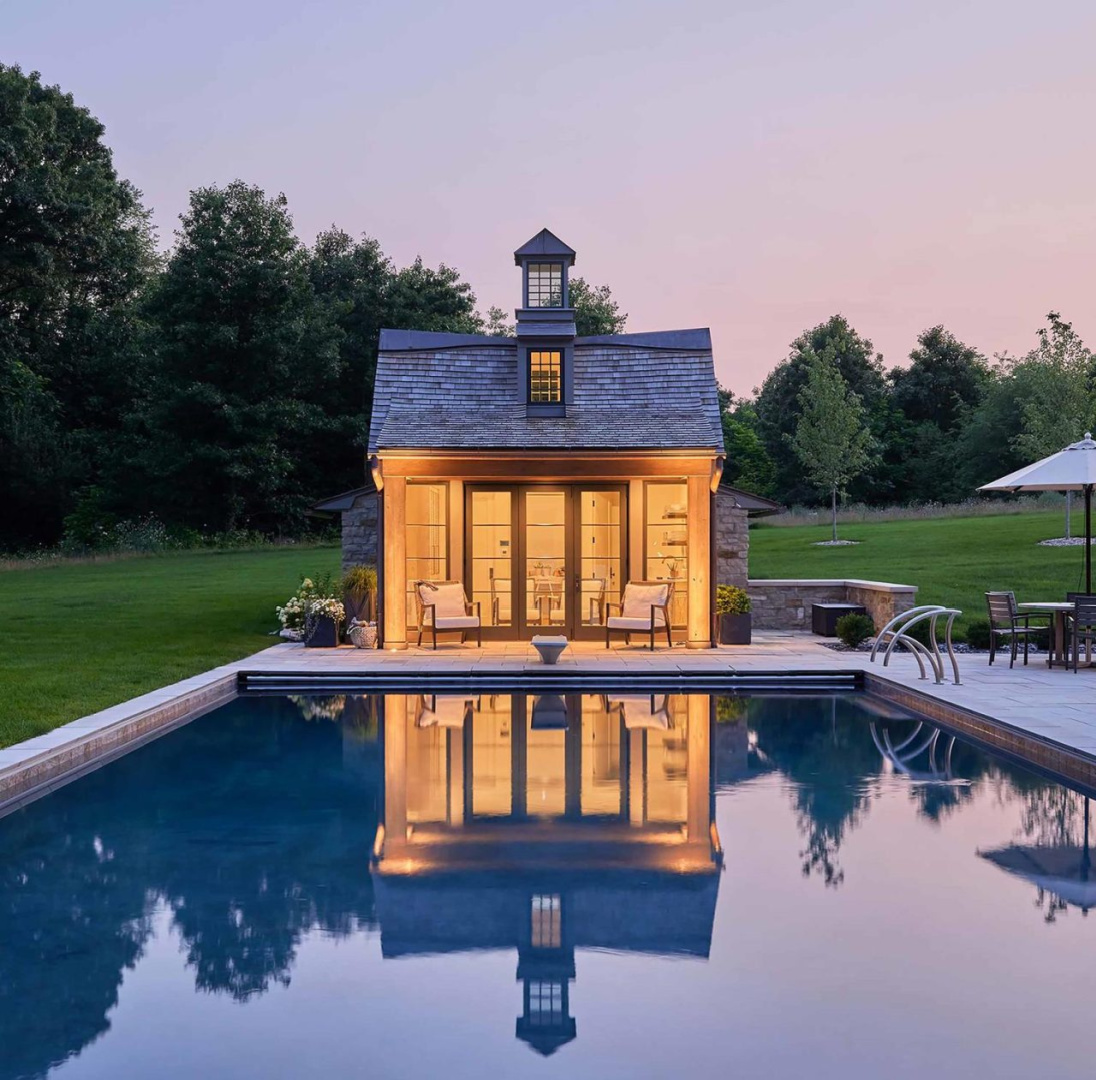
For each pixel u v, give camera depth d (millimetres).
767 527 39875
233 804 7531
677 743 9961
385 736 10289
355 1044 3697
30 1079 3420
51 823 6969
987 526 32031
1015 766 8914
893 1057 3574
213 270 42750
